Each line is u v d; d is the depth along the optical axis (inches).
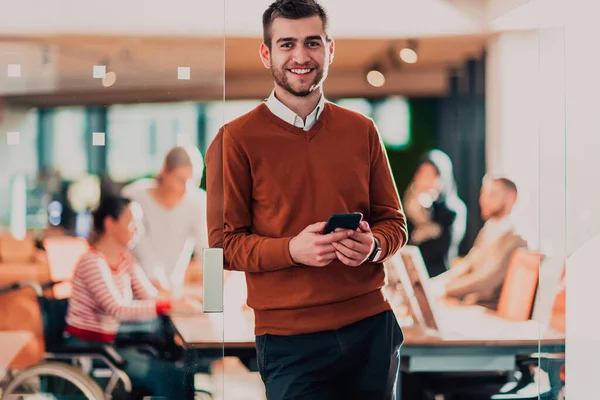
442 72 220.5
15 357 100.0
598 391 111.5
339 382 103.9
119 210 100.3
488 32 219.3
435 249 203.3
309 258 95.1
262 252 97.9
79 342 100.1
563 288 111.8
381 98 220.8
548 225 113.0
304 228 101.8
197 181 100.8
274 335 101.2
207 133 101.5
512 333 160.9
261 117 103.3
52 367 100.1
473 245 204.5
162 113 100.9
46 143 100.2
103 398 100.2
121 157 100.4
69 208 100.1
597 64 110.2
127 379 100.3
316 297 99.3
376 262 102.0
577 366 111.5
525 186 212.7
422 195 205.5
